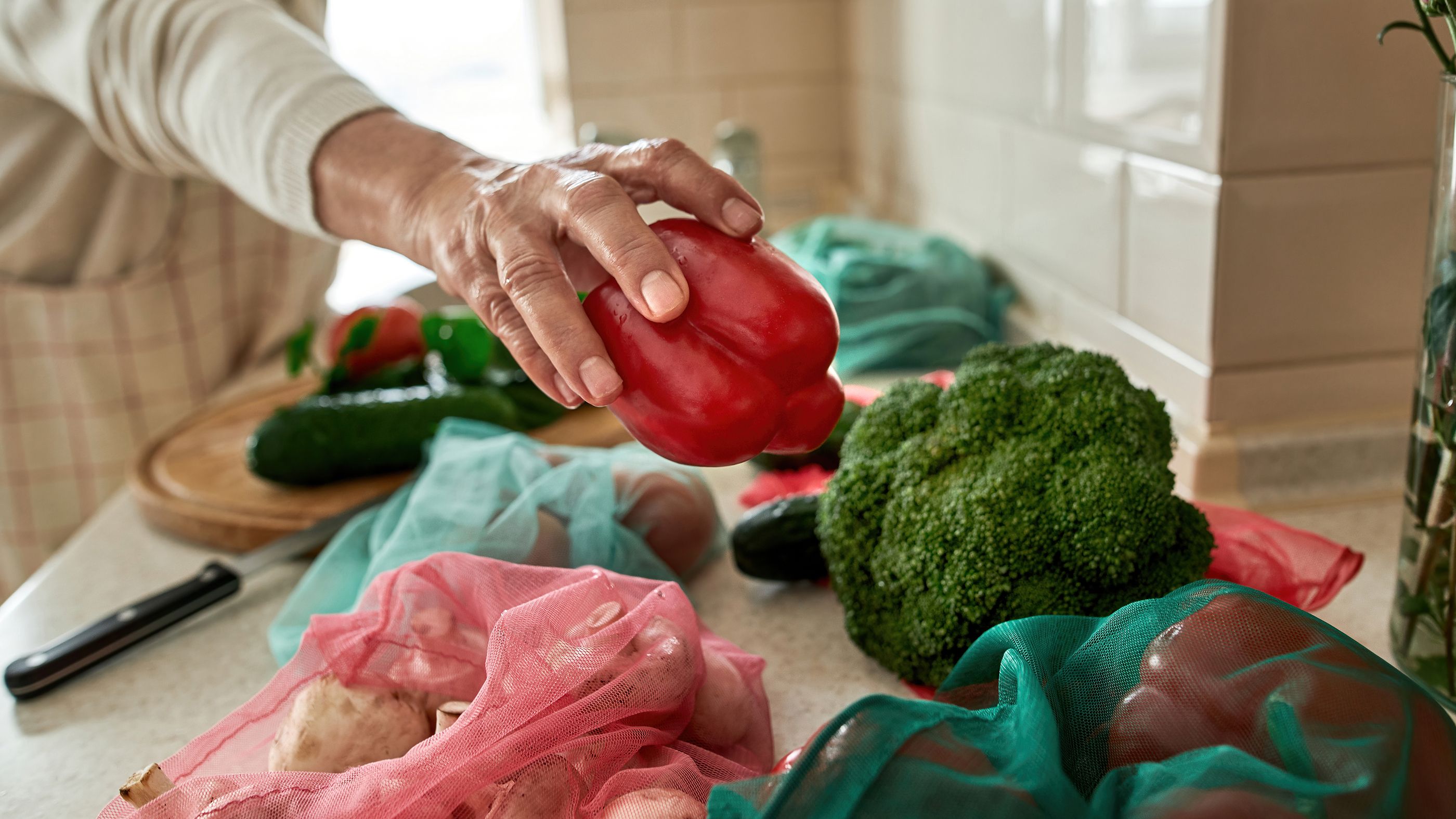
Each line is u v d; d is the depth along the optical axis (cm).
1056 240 104
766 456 85
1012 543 53
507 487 74
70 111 125
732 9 178
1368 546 73
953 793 36
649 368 46
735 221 48
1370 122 73
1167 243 82
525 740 44
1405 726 36
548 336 47
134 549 90
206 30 83
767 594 73
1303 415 80
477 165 62
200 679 69
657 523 71
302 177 72
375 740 49
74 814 57
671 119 183
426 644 52
